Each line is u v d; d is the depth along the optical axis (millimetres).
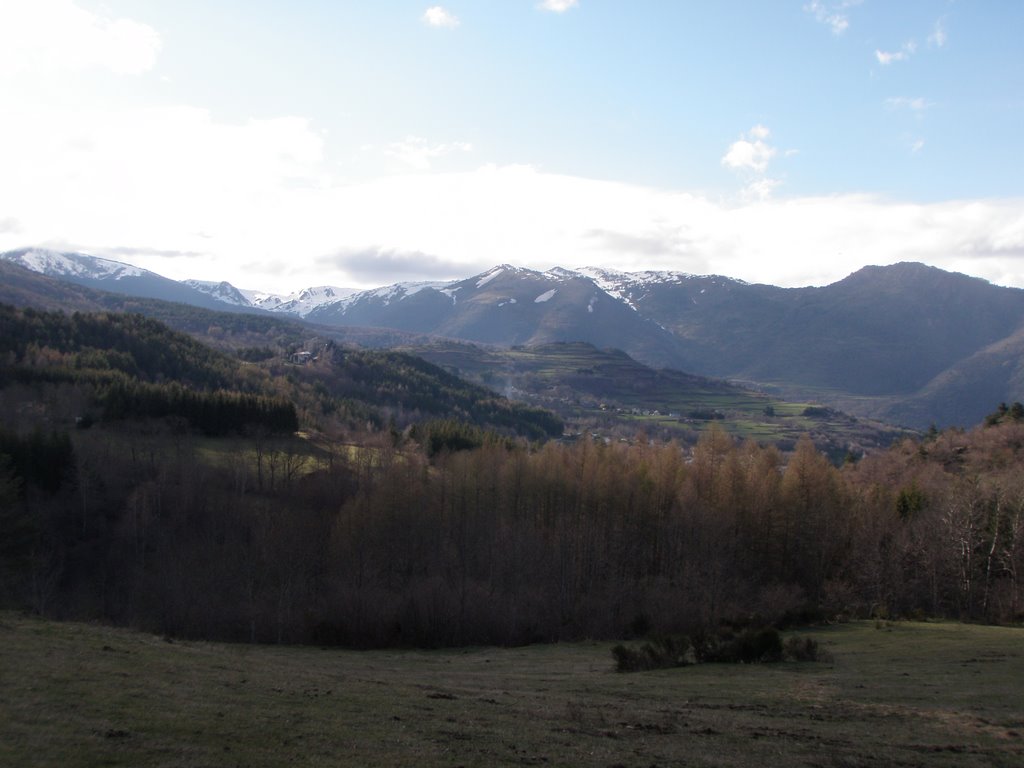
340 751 20766
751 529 88062
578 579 78125
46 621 38250
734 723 28406
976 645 50125
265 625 66562
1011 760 24094
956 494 83562
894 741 26109
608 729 26391
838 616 69562
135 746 19156
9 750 17750
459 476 95062
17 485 84000
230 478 107250
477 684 37812
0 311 167250
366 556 80250
